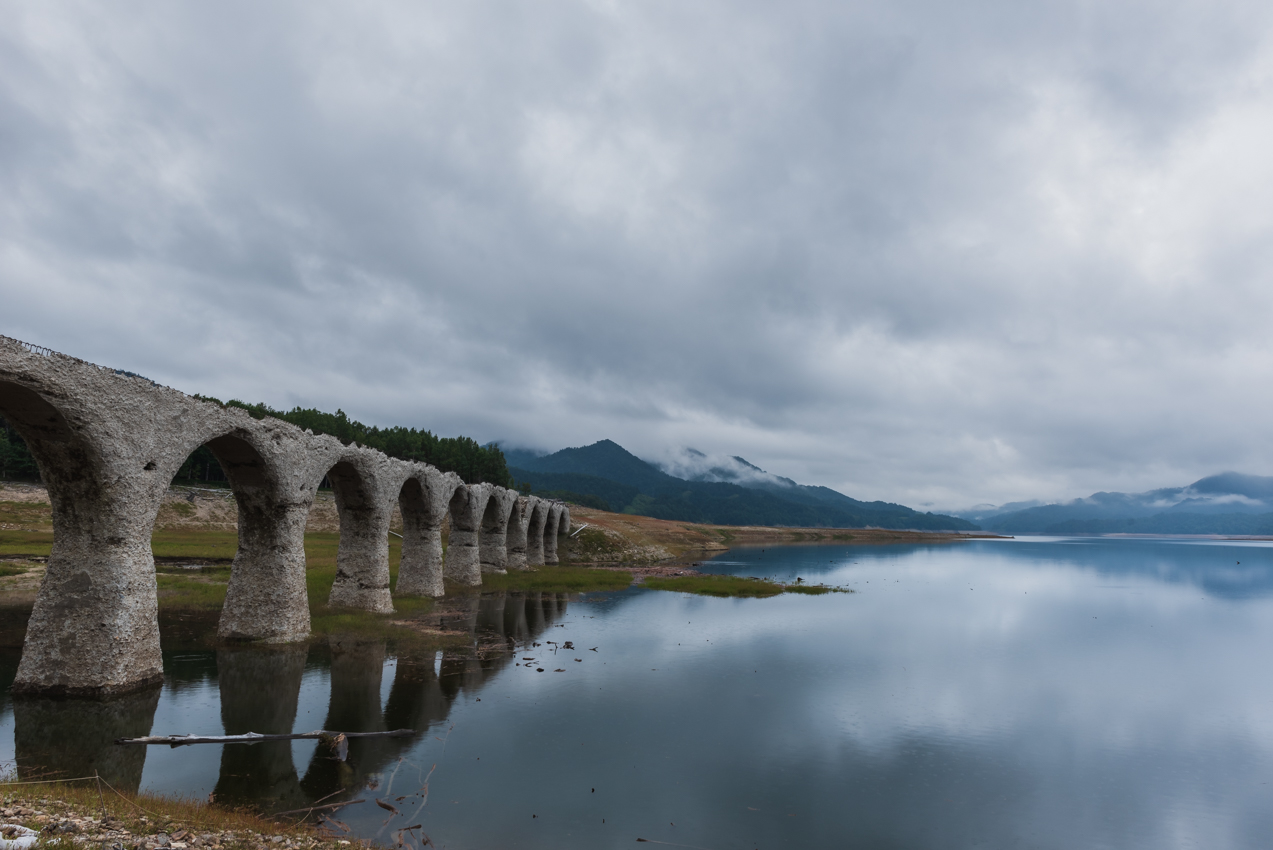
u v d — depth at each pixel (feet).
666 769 58.23
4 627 90.89
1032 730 74.59
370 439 360.69
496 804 49.14
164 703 65.46
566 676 85.66
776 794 54.65
